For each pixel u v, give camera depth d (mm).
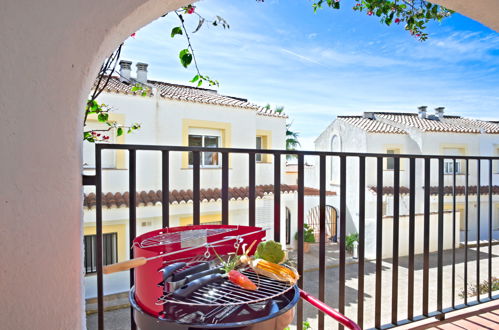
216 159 9633
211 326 857
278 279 1041
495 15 1456
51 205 863
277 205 1650
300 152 1695
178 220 8375
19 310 847
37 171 844
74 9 854
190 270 1090
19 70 817
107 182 7852
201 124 9320
